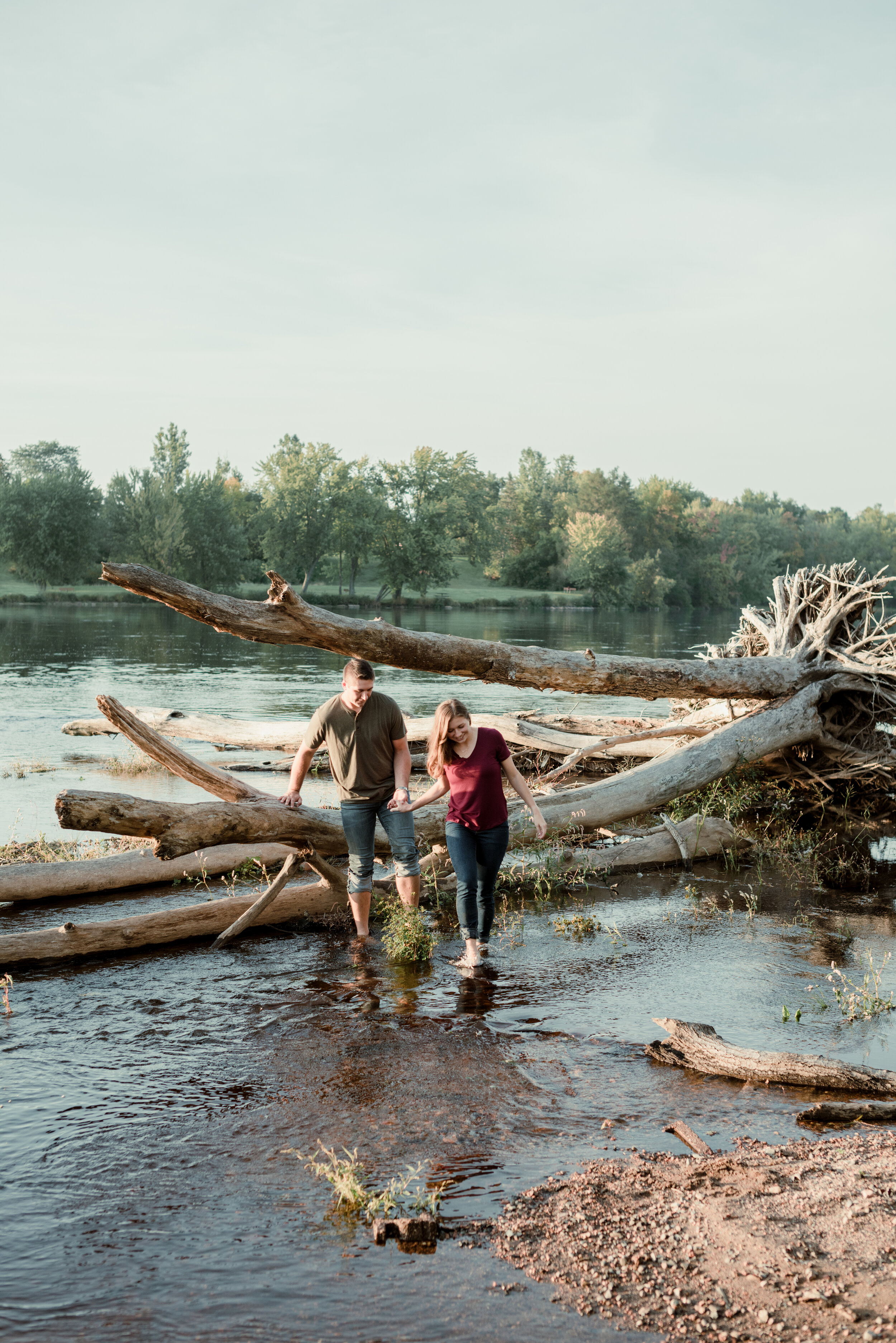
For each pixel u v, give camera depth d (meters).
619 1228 2.84
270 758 12.94
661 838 8.24
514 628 52.34
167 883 7.16
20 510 75.50
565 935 6.13
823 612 10.53
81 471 79.12
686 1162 3.26
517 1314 2.46
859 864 8.25
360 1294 2.55
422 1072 3.98
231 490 109.62
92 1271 2.66
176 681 22.06
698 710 11.36
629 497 137.50
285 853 7.52
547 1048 4.27
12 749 13.03
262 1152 3.33
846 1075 3.79
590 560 110.19
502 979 5.22
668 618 88.56
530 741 11.21
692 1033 4.20
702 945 5.88
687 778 8.66
